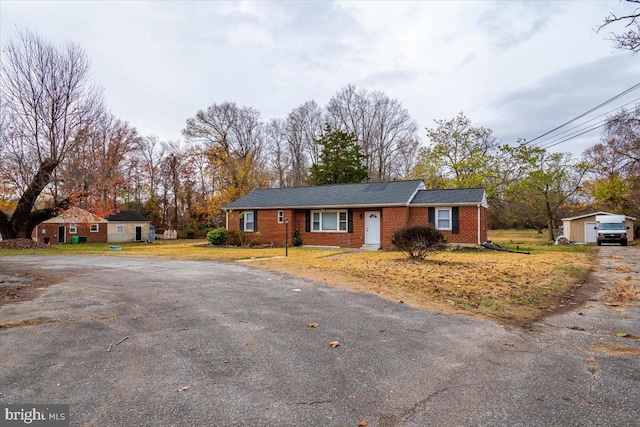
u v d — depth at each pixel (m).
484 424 2.73
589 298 7.48
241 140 41.84
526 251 19.00
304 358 4.07
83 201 25.09
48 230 35.78
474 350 4.34
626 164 23.98
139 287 8.25
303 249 20.67
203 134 40.50
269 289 8.06
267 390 3.29
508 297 7.28
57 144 22.88
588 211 38.53
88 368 3.75
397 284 8.67
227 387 3.34
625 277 10.31
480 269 11.28
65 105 22.91
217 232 23.94
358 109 41.19
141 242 36.84
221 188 38.69
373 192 22.31
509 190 30.05
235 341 4.62
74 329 5.08
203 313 5.98
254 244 23.94
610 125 19.34
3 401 3.06
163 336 4.80
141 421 2.75
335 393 3.24
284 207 22.92
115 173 27.28
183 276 9.92
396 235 13.88
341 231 21.80
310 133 42.97
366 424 2.73
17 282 8.94
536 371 3.72
